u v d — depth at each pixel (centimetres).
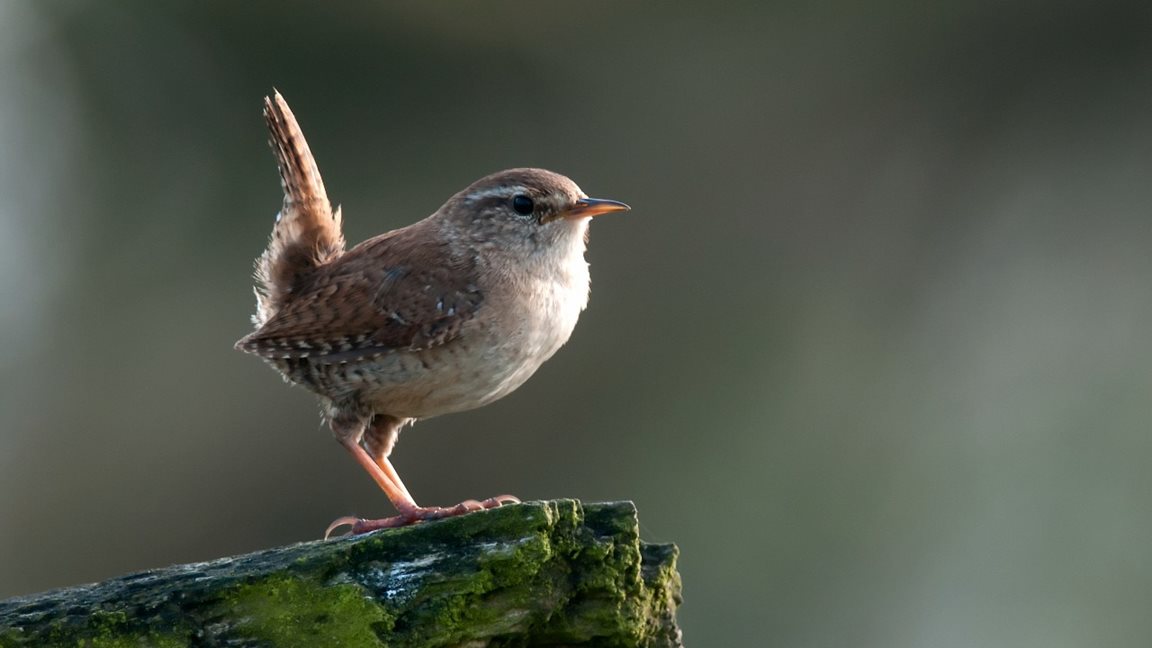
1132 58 1538
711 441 1473
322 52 1452
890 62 1510
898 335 1576
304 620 500
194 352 1490
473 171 1471
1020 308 1617
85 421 1482
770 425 1491
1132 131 1582
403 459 1416
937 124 1552
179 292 1505
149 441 1471
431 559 513
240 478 1453
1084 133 1588
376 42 1439
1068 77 1554
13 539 1458
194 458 1466
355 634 498
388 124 1461
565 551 525
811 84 1499
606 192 1487
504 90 1466
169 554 1455
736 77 1481
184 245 1516
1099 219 1617
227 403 1475
